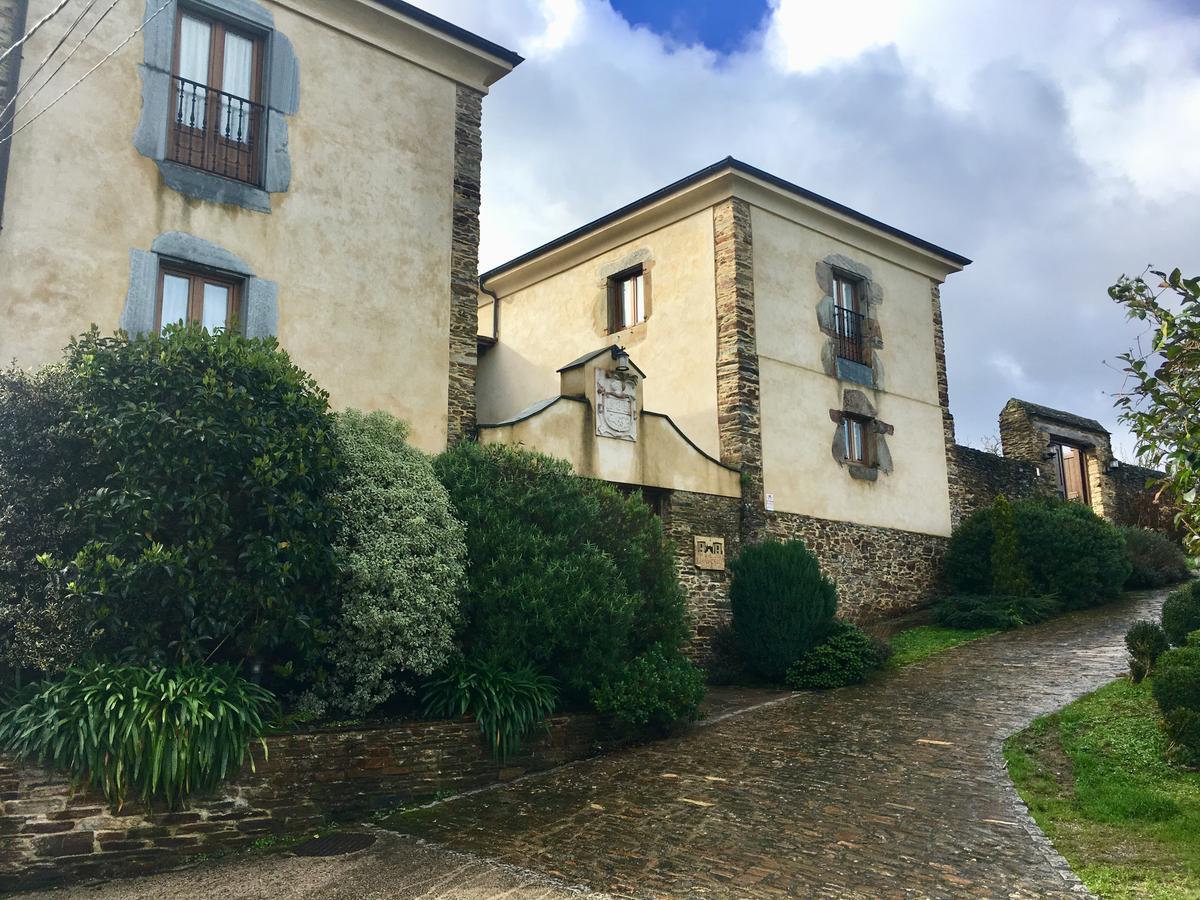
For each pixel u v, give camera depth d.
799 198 15.45
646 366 15.63
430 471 8.70
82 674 6.12
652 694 8.80
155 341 7.12
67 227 8.95
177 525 6.73
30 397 6.59
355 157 11.03
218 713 6.24
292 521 7.11
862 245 16.88
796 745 8.60
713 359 14.60
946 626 14.90
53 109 9.04
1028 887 5.20
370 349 10.74
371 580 7.48
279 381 7.55
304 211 10.51
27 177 8.80
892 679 11.52
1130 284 5.52
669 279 15.52
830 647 11.74
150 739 5.98
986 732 8.59
